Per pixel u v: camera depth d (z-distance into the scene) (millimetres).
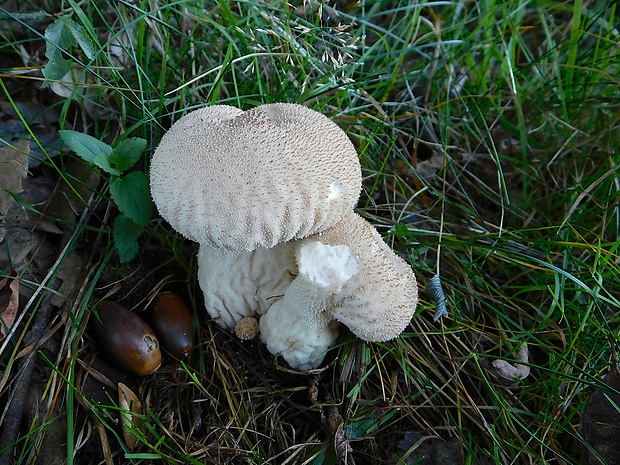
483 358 191
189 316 182
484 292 208
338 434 165
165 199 139
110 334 168
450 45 253
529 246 218
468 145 246
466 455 170
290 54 214
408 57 268
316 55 234
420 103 255
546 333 196
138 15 220
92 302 177
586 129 245
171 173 138
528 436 176
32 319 170
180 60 223
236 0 214
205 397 172
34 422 152
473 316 201
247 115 148
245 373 179
